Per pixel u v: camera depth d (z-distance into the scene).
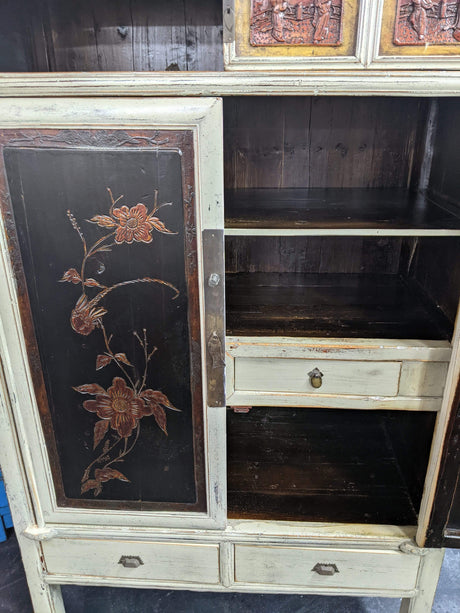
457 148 1.20
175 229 0.96
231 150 1.43
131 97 0.89
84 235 0.97
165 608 1.47
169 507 1.22
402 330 1.18
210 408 1.10
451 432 1.08
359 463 1.53
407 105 1.37
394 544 1.22
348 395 1.16
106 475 1.19
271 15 0.84
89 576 1.31
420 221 1.12
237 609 1.46
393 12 0.84
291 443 1.63
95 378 1.09
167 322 1.04
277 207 1.27
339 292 1.42
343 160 1.44
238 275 1.54
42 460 1.17
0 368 1.07
